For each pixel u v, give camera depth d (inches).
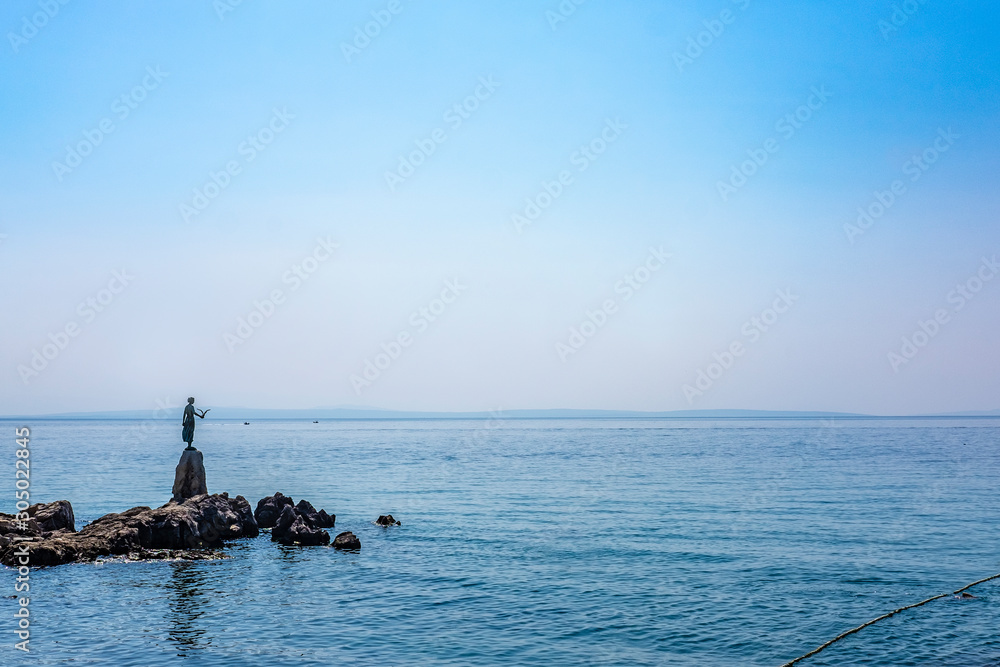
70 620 1266.0
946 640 1175.6
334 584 1518.2
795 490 3046.3
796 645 1157.7
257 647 1143.6
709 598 1401.3
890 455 5452.8
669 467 4384.8
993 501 2652.6
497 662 1088.8
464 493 3056.1
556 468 4375.0
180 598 1406.3
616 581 1529.3
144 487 3184.1
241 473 4025.6
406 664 1079.6
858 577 1539.1
